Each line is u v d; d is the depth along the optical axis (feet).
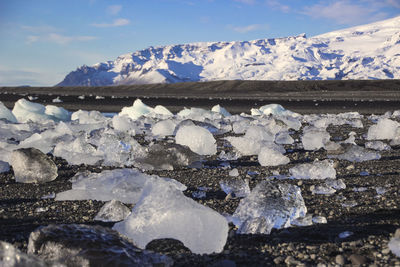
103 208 10.19
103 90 167.73
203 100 90.84
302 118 47.47
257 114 51.55
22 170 14.76
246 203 9.71
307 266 6.89
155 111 52.37
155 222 7.80
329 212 10.40
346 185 13.57
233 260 7.23
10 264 4.53
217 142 26.35
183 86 171.01
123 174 12.96
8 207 11.33
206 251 7.58
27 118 45.85
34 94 122.93
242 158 19.93
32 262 4.69
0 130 29.81
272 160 18.03
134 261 6.21
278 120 34.63
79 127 32.86
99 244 6.35
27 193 13.09
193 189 13.37
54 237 6.44
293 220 9.45
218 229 7.67
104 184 12.53
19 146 21.34
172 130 30.55
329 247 7.68
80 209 10.91
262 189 9.87
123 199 11.78
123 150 19.42
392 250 7.26
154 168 17.03
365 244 7.79
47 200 12.09
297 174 15.08
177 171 16.52
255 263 7.10
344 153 19.53
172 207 7.86
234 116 45.27
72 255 6.14
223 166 17.88
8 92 142.20
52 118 46.78
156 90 161.99
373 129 27.45
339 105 70.44
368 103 73.46
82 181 12.83
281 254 7.48
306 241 8.11
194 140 20.26
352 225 9.10
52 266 4.86
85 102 84.43
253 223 8.75
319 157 19.80
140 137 29.45
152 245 8.04
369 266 6.74
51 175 15.03
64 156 19.92
